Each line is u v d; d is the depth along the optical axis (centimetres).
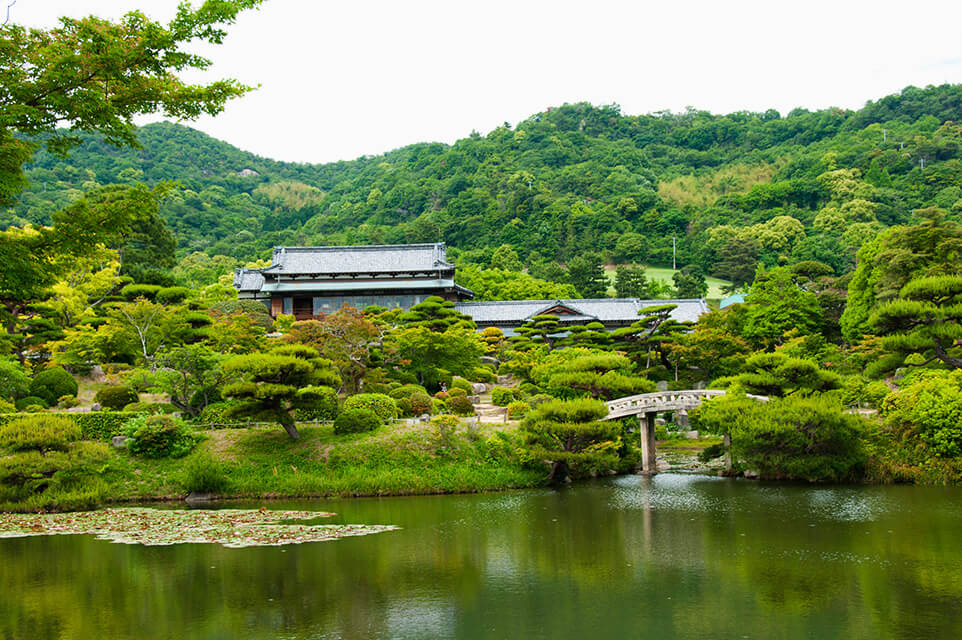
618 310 9169
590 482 4766
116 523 3519
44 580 2605
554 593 2447
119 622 2183
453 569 2736
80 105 1647
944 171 16938
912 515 3562
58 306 6612
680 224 17188
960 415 4416
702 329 7044
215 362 5175
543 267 14125
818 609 2262
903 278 6112
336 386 5406
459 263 15000
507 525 3494
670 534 3269
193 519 3631
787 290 7738
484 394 6881
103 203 1833
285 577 2634
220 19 1741
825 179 17562
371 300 9194
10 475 3950
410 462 4625
